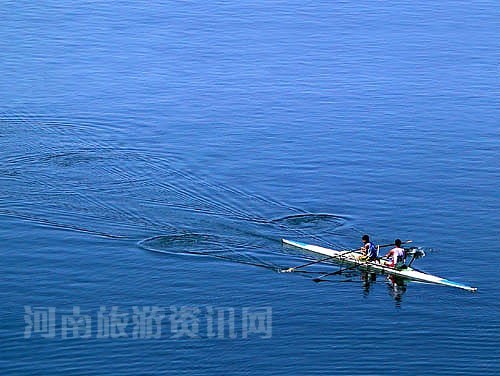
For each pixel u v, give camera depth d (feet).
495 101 248.11
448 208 186.60
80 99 245.24
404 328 143.33
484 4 340.80
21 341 136.87
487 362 133.90
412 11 330.75
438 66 274.57
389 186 196.65
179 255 165.27
